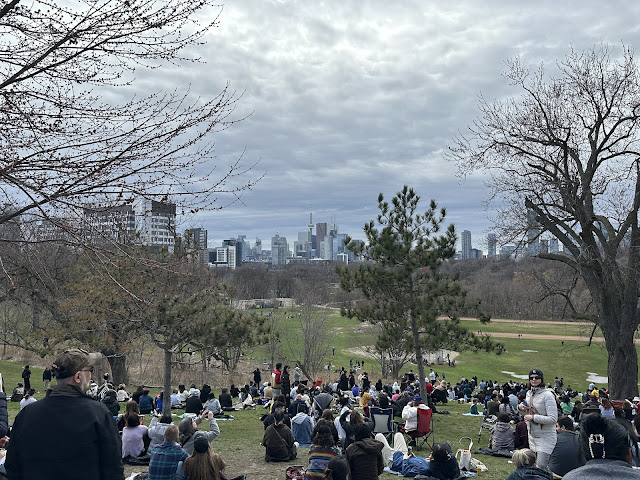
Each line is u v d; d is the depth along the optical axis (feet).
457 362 223.71
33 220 20.12
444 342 62.34
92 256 21.30
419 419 46.03
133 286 45.34
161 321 53.11
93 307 58.85
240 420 61.05
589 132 74.13
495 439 43.75
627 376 71.26
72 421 10.75
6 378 109.40
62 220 19.62
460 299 63.31
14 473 10.76
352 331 284.00
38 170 19.35
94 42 19.49
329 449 27.14
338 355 234.17
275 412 44.70
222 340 56.24
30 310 89.76
